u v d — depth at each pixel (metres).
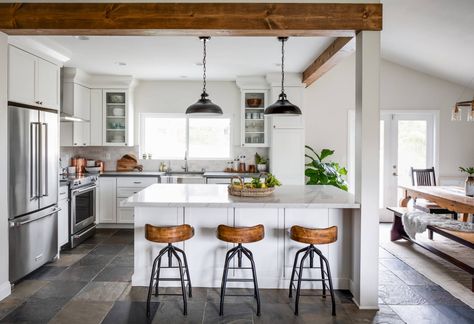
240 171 6.21
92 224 5.21
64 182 4.35
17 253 3.33
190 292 3.10
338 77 6.13
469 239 3.46
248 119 5.96
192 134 6.38
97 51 4.40
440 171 6.12
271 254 3.34
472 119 4.32
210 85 6.26
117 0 2.89
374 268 2.94
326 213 3.33
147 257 3.34
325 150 5.79
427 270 3.81
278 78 5.52
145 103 6.25
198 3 2.89
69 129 5.35
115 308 2.89
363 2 2.88
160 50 4.36
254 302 3.03
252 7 2.88
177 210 3.32
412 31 4.57
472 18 3.87
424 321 2.71
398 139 6.20
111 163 6.25
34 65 3.71
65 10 2.88
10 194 3.25
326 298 3.12
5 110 3.07
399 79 6.09
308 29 2.89
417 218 4.27
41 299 3.05
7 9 2.88
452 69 5.52
